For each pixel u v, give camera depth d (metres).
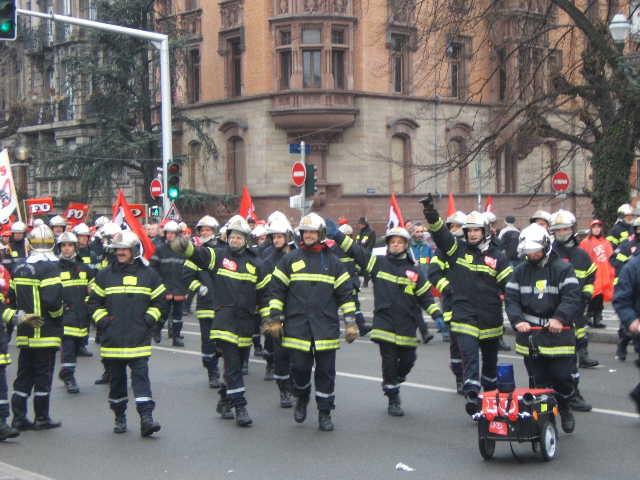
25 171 51.69
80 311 12.92
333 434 9.75
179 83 41.22
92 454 9.12
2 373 9.59
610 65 21.69
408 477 8.01
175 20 39.62
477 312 10.16
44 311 10.11
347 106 36.75
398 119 38.22
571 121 24.72
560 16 32.69
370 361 14.74
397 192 38.84
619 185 22.31
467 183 41.28
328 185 36.94
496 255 10.19
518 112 23.23
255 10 37.78
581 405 10.61
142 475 8.31
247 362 13.94
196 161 41.34
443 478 7.95
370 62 37.41
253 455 8.94
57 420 10.80
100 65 37.47
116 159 36.88
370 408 11.05
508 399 8.36
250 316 10.31
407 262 10.49
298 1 36.75
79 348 16.30
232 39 39.41
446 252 10.27
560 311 9.01
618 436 9.37
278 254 12.32
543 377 9.38
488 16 22.77
